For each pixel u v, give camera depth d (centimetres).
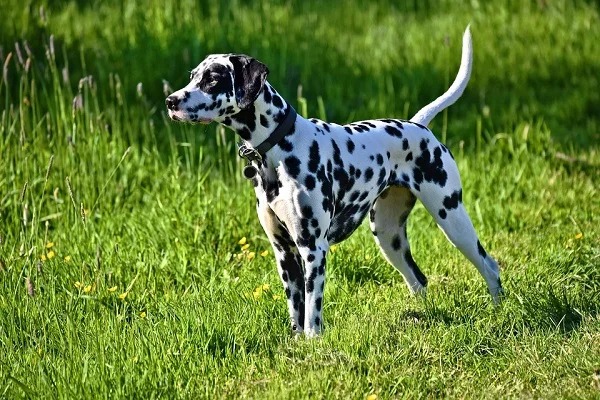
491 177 1365
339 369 843
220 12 1922
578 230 1209
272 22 1898
